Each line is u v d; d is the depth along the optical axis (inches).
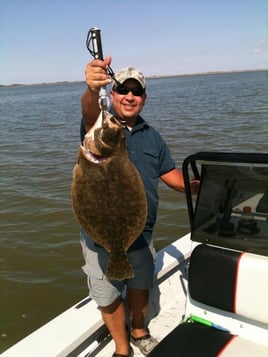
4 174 283.6
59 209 206.1
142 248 69.2
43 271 149.8
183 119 541.3
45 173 280.1
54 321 69.7
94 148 51.9
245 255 58.7
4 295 136.4
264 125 430.6
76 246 167.3
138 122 69.5
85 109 57.3
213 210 62.2
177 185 73.2
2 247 167.6
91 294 68.4
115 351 69.9
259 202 58.3
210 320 62.9
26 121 688.4
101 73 51.2
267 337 58.1
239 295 58.0
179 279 89.3
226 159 58.1
